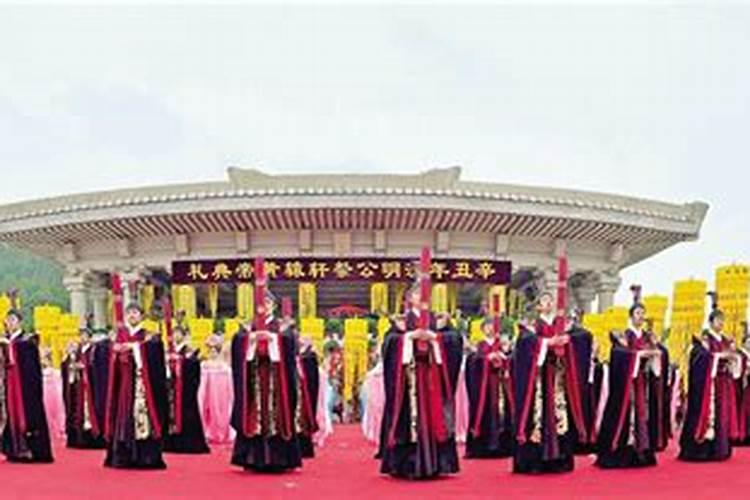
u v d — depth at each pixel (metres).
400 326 10.64
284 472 11.12
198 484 10.02
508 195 33.50
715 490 9.41
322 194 32.31
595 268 38.78
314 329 23.97
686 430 12.33
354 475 10.82
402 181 34.25
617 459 11.34
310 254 34.75
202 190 34.53
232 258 34.44
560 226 35.31
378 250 34.56
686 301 19.09
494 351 13.38
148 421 11.52
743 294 16.59
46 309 22.11
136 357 11.54
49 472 11.21
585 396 10.93
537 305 11.71
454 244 35.38
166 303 14.34
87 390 14.73
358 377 25.55
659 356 11.52
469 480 10.27
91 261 38.78
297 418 11.28
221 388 16.12
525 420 10.77
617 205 36.00
